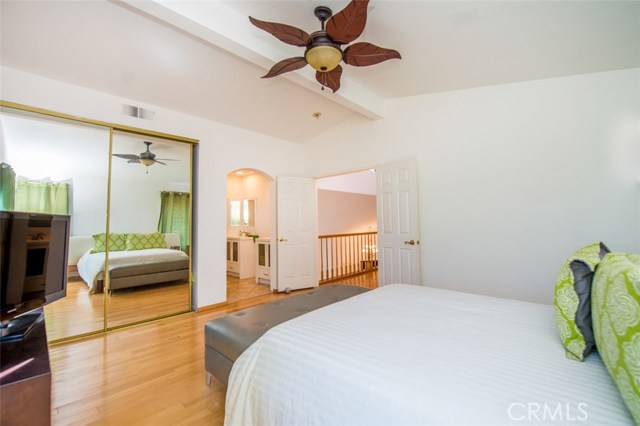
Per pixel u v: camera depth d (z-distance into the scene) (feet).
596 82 8.51
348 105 11.38
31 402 3.34
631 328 2.37
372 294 6.80
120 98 10.33
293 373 3.81
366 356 3.67
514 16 6.40
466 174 10.77
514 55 8.04
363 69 9.82
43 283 5.33
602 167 8.39
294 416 3.57
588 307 3.46
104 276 10.70
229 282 18.01
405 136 12.48
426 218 11.76
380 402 2.98
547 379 3.03
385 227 12.92
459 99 10.98
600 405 2.59
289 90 11.71
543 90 9.29
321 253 18.17
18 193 9.31
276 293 15.29
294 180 16.16
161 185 12.01
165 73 9.59
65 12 7.01
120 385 6.46
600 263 3.49
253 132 14.70
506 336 4.18
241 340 5.46
